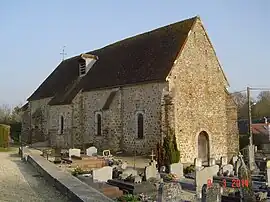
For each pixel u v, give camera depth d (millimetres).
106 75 32031
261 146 43500
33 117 42219
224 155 29266
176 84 26203
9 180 14891
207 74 28781
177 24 29875
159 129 25766
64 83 39031
